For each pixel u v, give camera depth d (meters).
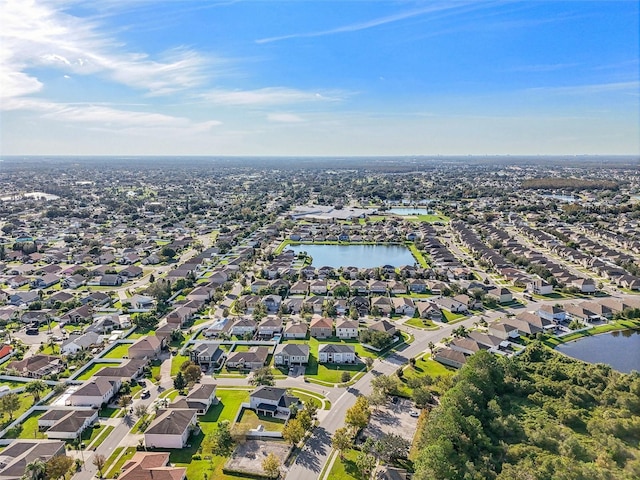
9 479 85.19
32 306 183.50
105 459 95.31
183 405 111.62
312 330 162.88
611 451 96.19
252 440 101.88
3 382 128.12
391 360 143.50
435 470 83.88
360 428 105.06
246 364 138.38
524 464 91.38
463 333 159.12
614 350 154.25
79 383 127.25
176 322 169.62
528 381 126.06
